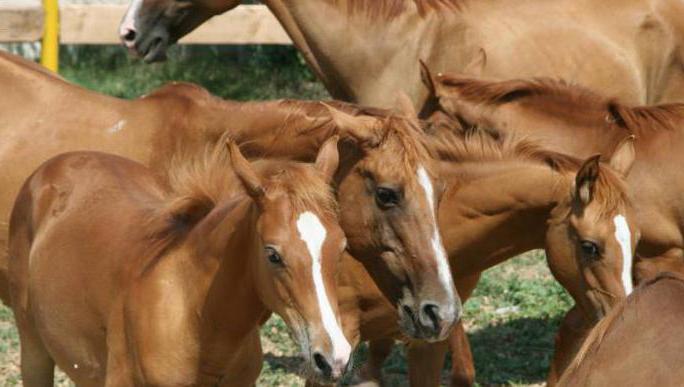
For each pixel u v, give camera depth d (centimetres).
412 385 1047
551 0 1329
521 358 1303
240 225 807
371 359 1109
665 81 1362
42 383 995
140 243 879
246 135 1014
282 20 1313
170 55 2419
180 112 1052
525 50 1294
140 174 970
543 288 1480
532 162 973
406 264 898
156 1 1334
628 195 962
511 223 983
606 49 1317
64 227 932
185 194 875
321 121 975
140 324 842
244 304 822
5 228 1059
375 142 915
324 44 1292
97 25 1471
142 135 1058
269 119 1007
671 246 1101
